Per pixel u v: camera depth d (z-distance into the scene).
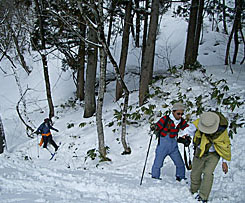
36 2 10.30
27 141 9.98
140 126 7.90
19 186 4.36
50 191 4.16
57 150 8.38
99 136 6.34
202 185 3.70
